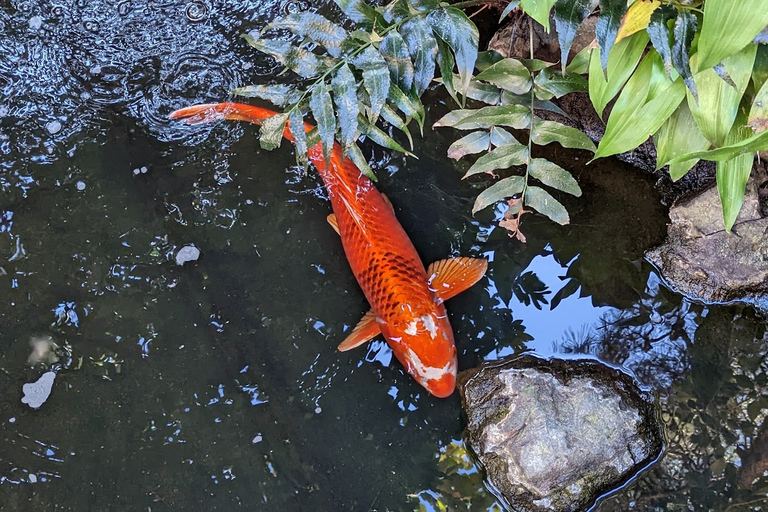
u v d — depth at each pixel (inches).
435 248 51.4
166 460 47.6
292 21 39.5
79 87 56.5
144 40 57.7
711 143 40.6
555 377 46.9
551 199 44.5
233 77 56.5
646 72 40.8
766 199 48.8
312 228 52.5
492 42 53.9
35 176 54.1
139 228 52.9
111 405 48.9
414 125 54.0
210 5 58.6
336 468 47.3
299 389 48.9
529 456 45.0
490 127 46.4
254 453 47.7
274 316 50.6
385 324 47.1
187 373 49.5
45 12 58.5
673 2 36.9
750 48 38.3
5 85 56.6
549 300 50.0
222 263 51.9
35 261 52.2
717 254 48.9
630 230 51.2
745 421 46.5
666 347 48.6
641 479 45.7
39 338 50.4
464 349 49.1
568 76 42.1
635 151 52.0
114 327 50.6
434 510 46.0
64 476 47.5
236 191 53.4
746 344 48.5
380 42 39.7
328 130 39.3
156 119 55.4
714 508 44.8
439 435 47.6
